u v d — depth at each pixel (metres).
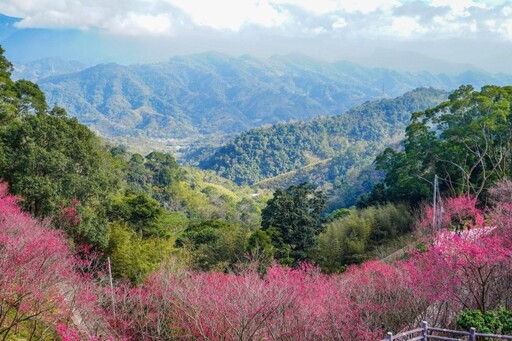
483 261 11.27
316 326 11.66
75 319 12.23
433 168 35.28
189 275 15.88
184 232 31.28
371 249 31.12
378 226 33.19
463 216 25.86
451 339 9.09
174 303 12.52
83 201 22.50
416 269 13.71
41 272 11.20
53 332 11.37
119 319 12.69
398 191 38.00
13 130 21.97
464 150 32.72
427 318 12.68
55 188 20.88
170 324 12.87
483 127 30.58
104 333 12.02
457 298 11.81
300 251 27.44
